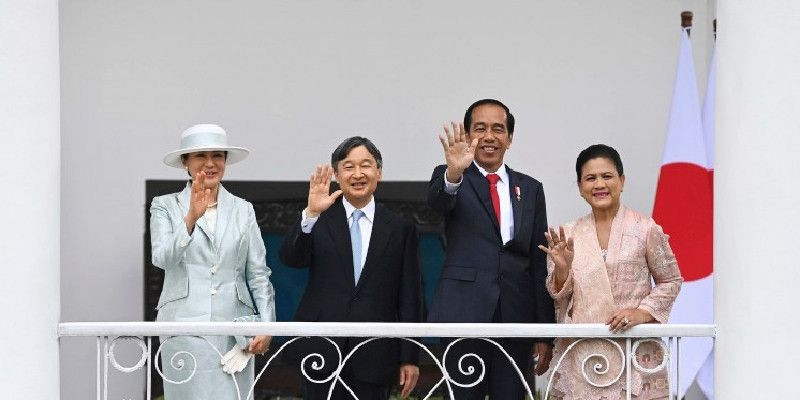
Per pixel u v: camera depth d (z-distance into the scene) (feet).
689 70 61.82
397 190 65.98
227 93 66.54
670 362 43.11
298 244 45.91
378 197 65.87
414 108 66.54
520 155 66.54
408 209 65.82
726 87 42.01
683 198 60.90
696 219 60.80
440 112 66.59
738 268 41.39
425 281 64.90
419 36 66.69
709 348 59.41
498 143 46.98
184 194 46.44
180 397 44.57
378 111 66.54
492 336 42.14
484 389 46.65
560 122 66.54
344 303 45.88
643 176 66.49
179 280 45.24
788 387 40.29
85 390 64.80
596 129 66.59
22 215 40.09
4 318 39.70
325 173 45.32
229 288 45.34
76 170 65.92
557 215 66.28
